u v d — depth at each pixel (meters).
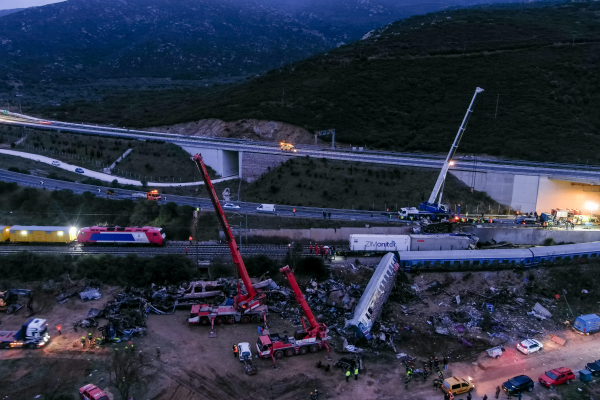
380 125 128.12
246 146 110.94
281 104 139.38
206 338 47.44
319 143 120.88
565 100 127.44
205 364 42.56
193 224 77.81
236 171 115.00
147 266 60.34
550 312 56.75
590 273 64.00
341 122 128.88
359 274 63.38
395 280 60.09
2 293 52.41
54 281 57.66
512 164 99.44
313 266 62.84
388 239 68.81
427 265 64.50
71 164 107.00
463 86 140.88
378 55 166.75
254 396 38.22
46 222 78.12
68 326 48.53
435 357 46.25
